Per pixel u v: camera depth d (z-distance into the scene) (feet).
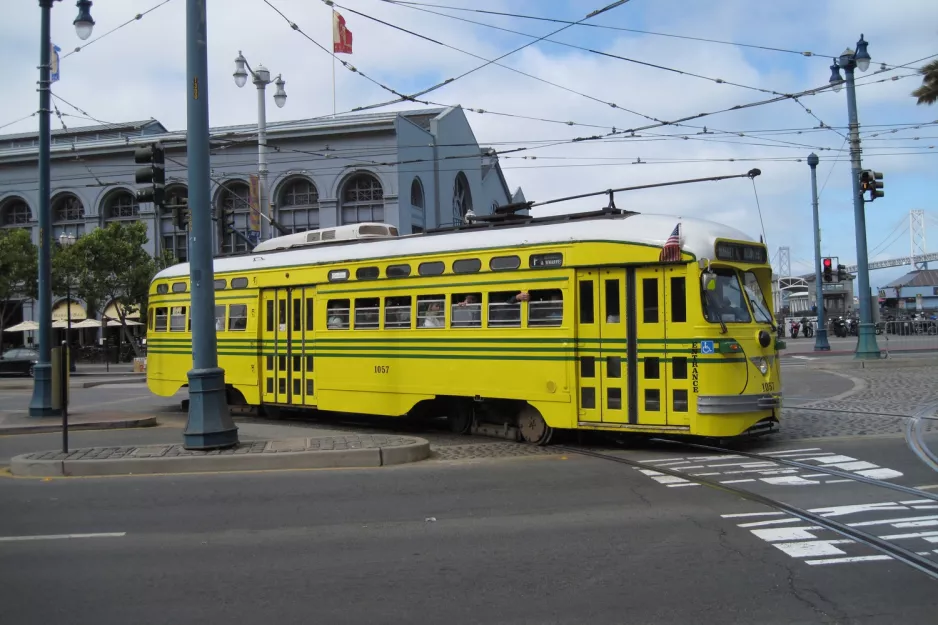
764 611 16.65
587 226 37.83
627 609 16.87
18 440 43.37
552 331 38.27
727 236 36.50
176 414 58.49
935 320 120.37
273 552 21.61
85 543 22.74
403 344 43.93
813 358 99.30
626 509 25.75
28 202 151.02
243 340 52.54
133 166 144.77
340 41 57.00
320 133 127.85
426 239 43.86
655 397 35.68
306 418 53.83
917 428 41.39
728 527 23.31
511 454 37.32
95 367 140.97
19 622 16.61
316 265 48.49
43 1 53.11
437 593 18.08
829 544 21.42
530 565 20.06
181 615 16.94
